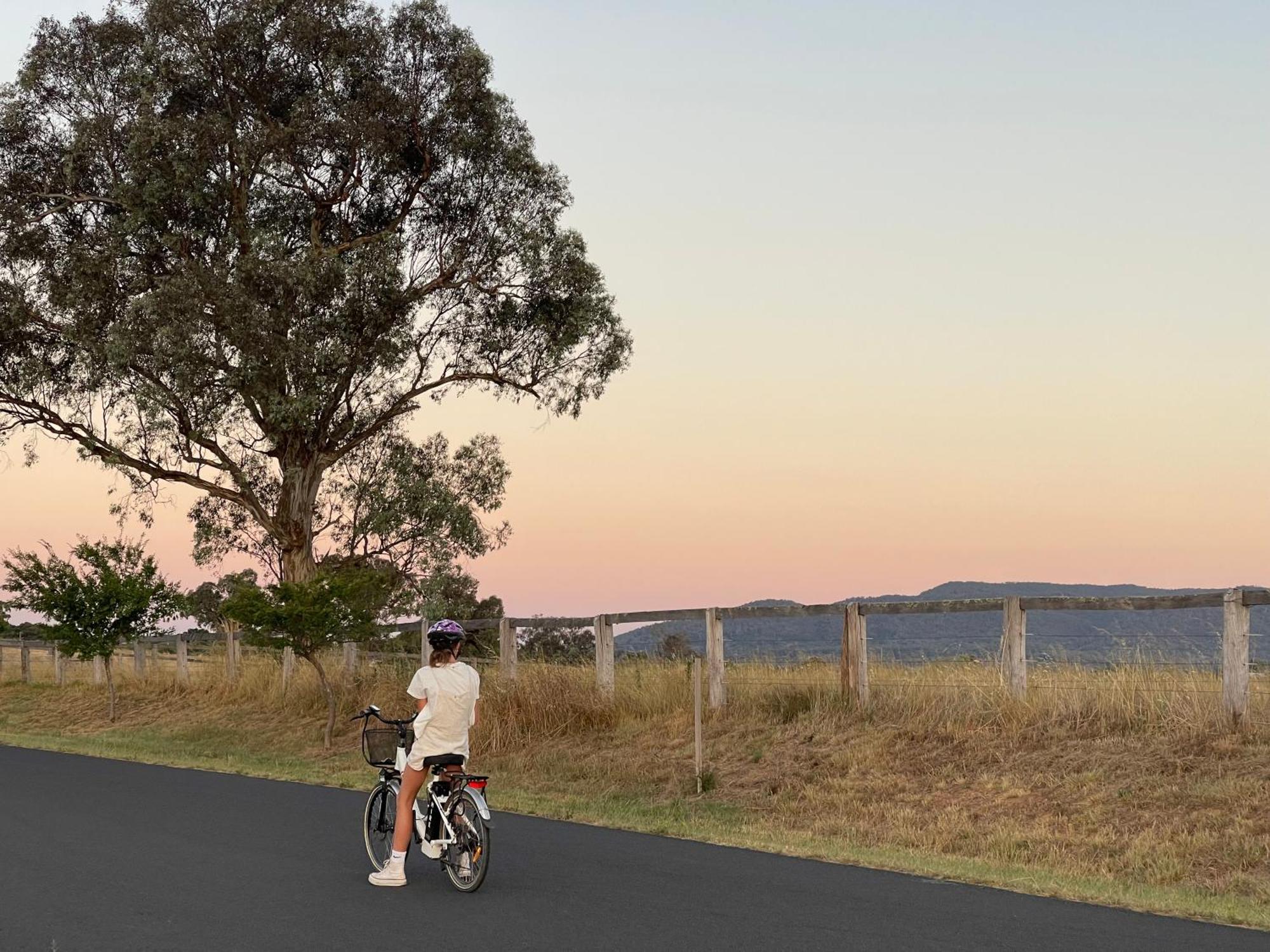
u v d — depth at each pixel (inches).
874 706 677.9
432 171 1332.4
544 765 740.0
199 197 1211.9
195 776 729.0
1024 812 527.5
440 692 371.9
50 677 1550.2
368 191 1334.9
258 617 910.4
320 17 1247.5
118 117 1257.4
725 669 759.7
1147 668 596.1
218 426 1275.8
